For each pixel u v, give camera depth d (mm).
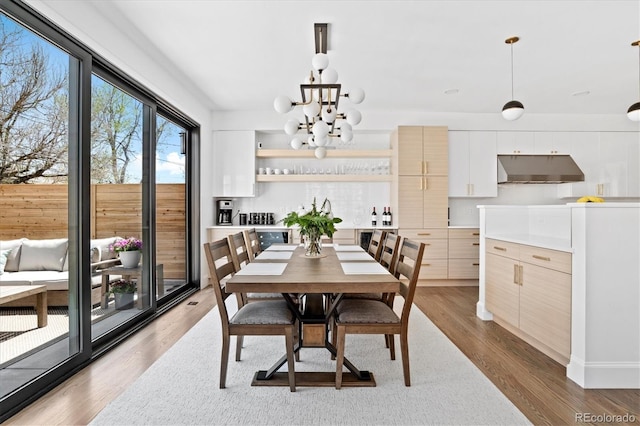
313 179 5254
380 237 3084
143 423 1771
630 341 2176
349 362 2293
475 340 2939
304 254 2961
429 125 5223
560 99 4641
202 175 4762
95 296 2721
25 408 1884
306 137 5461
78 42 2342
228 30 2850
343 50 3217
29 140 1983
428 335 3041
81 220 2389
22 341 1952
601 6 2518
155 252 3518
